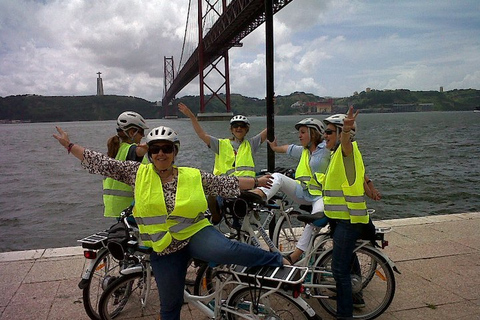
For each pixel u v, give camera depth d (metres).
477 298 3.47
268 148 4.64
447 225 5.35
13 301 3.51
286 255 3.30
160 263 2.53
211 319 2.84
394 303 3.41
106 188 3.41
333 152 3.14
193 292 3.15
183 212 2.45
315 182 3.60
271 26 4.61
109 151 3.34
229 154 4.08
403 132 42.84
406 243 4.73
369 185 3.23
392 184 14.42
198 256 2.56
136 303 3.32
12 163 23.56
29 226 10.28
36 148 35.25
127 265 3.30
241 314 2.69
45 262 4.30
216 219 3.10
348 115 2.74
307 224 3.28
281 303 2.89
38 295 3.61
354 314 3.24
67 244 8.96
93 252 3.07
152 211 2.45
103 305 3.01
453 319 3.16
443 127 51.22
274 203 3.81
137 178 2.51
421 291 3.60
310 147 3.71
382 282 3.75
